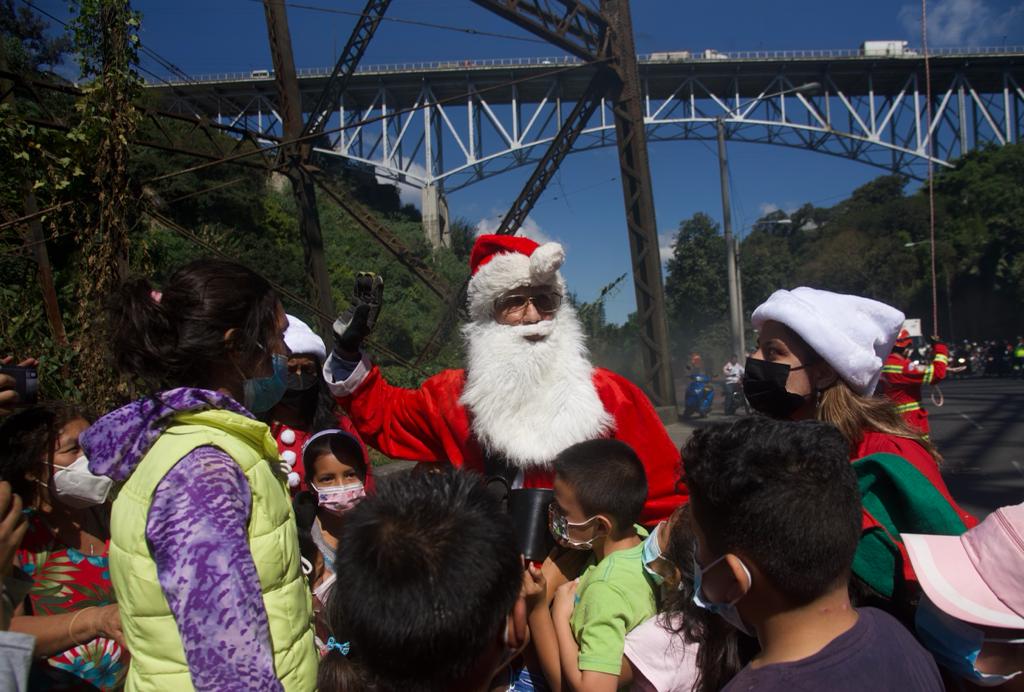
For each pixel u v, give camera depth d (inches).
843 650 52.2
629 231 546.9
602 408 111.0
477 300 117.8
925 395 890.1
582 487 88.7
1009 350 1306.6
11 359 87.1
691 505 60.2
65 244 255.6
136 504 58.5
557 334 114.2
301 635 61.7
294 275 770.2
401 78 1626.5
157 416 60.4
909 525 72.9
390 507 56.8
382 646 52.7
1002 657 61.2
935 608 65.3
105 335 67.8
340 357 116.7
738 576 54.9
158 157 692.7
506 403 109.1
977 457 392.2
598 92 521.0
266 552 60.1
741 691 52.7
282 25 356.2
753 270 2033.7
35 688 78.3
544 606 82.7
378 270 1048.2
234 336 64.6
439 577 53.0
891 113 1775.3
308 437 127.3
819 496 53.4
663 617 79.6
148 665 56.6
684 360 1959.9
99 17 196.2
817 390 86.8
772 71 1755.7
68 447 85.5
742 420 60.6
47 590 85.4
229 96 1555.1
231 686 52.3
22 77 216.7
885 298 1988.2
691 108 1749.5
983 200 1833.2
